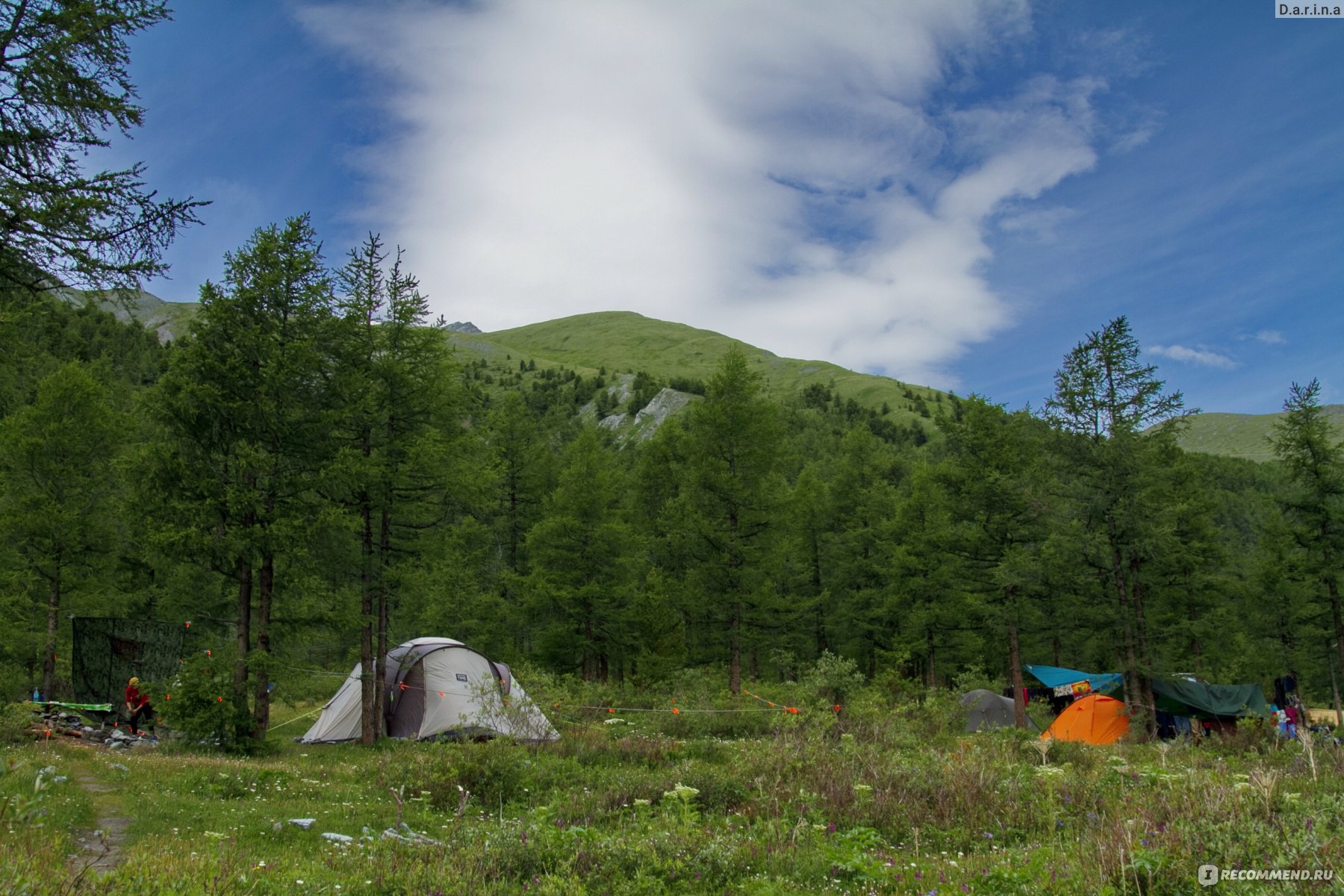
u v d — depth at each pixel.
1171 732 28.75
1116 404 27.94
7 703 19.06
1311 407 30.75
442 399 23.09
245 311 19.67
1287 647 36.94
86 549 27.64
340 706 23.27
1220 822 6.79
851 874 7.25
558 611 36.62
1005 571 27.92
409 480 22.95
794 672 43.19
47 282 9.54
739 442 33.66
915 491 40.12
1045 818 9.34
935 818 9.72
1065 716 28.39
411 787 12.50
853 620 42.19
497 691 19.61
